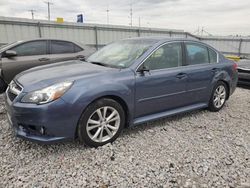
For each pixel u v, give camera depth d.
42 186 2.24
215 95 4.49
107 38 15.51
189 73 3.86
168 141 3.23
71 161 2.67
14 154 2.79
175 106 3.83
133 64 3.28
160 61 3.56
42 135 2.67
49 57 6.13
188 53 3.97
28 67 5.82
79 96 2.72
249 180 2.40
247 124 3.95
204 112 4.54
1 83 5.55
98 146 3.01
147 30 17.14
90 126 2.91
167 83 3.55
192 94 4.01
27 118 2.62
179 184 2.32
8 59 5.56
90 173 2.46
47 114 2.57
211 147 3.08
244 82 6.82
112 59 3.61
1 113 4.19
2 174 2.41
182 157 2.81
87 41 14.71
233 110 4.73
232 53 18.08
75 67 3.35
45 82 2.75
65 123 2.69
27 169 2.51
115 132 3.13
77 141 3.14
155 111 3.57
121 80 3.07
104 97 2.98
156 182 2.34
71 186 2.26
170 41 3.75
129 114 3.23
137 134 3.44
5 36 11.80
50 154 2.81
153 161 2.71
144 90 3.30
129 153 2.88
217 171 2.54
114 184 2.30
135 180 2.36
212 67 4.29
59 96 2.62
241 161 2.74
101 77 2.96
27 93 2.67
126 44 3.95
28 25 12.36
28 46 5.92
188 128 3.71
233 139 3.34
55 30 13.30
